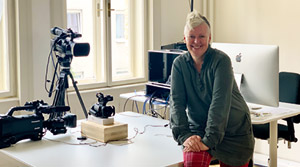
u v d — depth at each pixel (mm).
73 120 2811
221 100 2293
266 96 2967
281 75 3742
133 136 2748
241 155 2404
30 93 3924
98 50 4535
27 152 2432
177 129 2387
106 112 2693
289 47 4488
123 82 4668
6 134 2521
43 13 3914
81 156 2357
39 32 3904
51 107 2703
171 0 4922
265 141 4652
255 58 2959
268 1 4613
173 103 2441
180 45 4270
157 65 3678
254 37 4766
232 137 2402
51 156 2357
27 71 3889
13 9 3832
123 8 4738
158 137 2730
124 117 3262
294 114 3045
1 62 3951
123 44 4805
